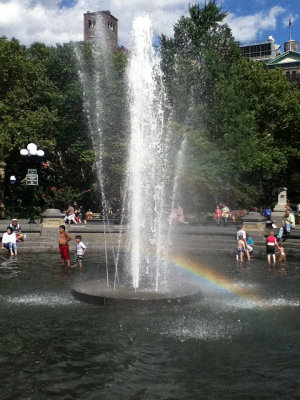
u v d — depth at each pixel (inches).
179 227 1080.8
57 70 1708.9
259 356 269.3
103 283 471.2
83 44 1718.8
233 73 1524.4
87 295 402.6
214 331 319.3
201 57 1568.7
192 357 266.7
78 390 223.3
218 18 1619.1
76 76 1690.5
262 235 927.0
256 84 1695.4
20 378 238.4
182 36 1627.7
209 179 1272.1
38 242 913.5
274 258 714.8
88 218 1521.9
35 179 1089.4
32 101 1584.6
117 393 219.8
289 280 548.4
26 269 636.1
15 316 358.3
